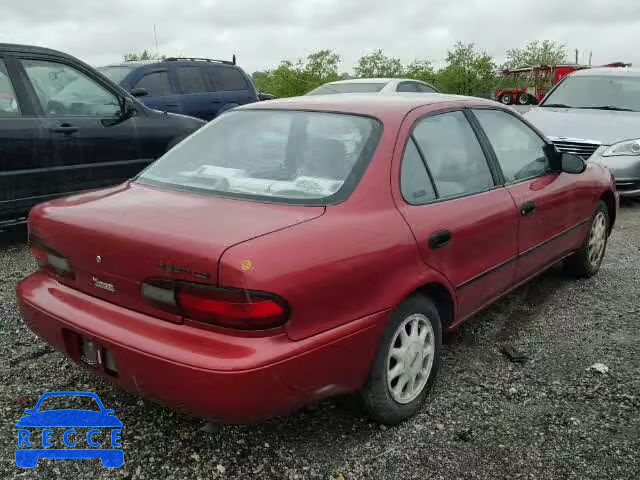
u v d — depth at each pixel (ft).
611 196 17.31
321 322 8.11
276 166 10.05
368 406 9.43
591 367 11.94
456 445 9.41
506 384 11.28
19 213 18.37
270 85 101.55
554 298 15.69
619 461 9.08
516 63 156.97
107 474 8.63
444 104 11.58
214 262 7.41
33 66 18.76
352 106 10.84
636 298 15.75
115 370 8.41
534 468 8.91
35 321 9.43
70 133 19.15
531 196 12.91
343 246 8.40
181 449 9.21
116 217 8.71
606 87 30.94
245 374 7.35
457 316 10.98
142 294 8.11
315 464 8.93
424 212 9.94
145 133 21.34
